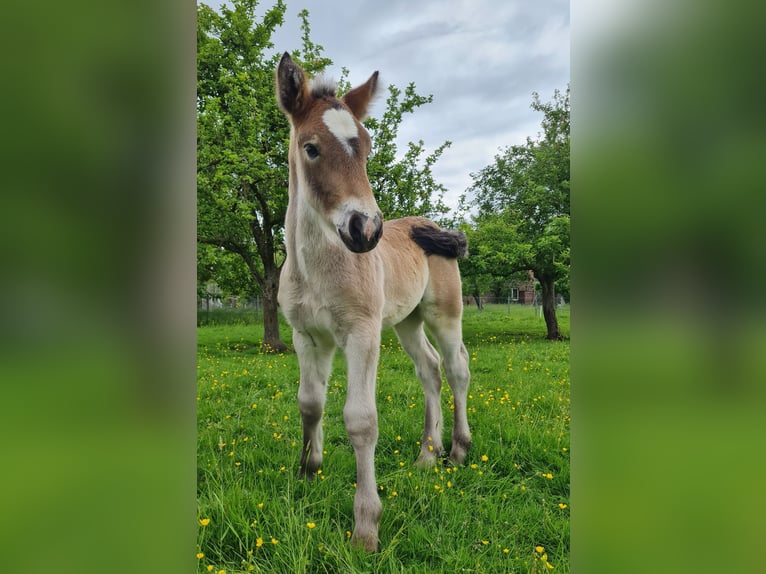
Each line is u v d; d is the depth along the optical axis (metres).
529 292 27.64
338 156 2.19
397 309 3.10
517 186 14.14
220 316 18.52
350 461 3.08
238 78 9.28
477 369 6.50
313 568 2.01
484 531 2.27
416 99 11.01
